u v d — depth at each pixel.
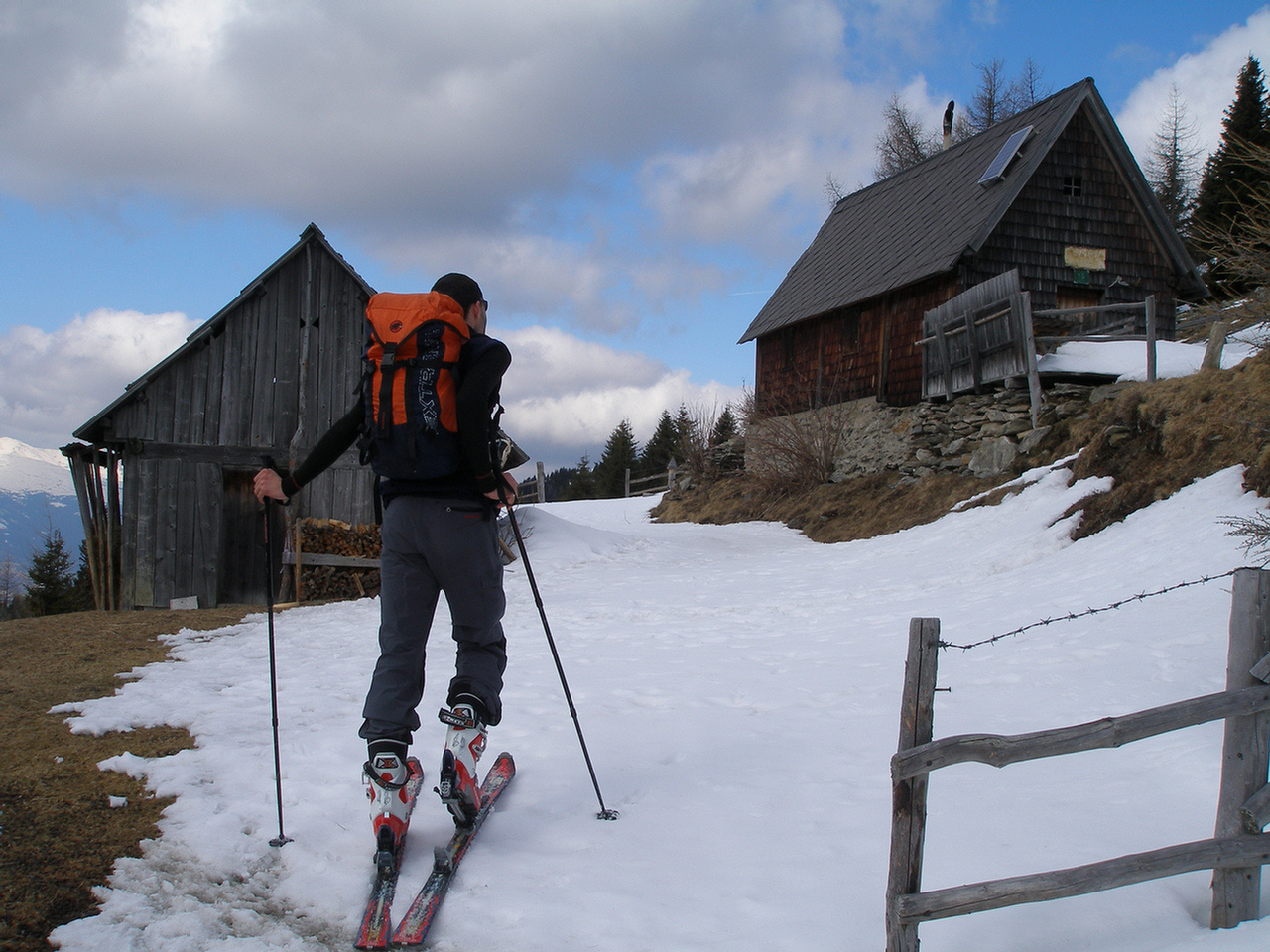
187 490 11.92
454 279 3.32
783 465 20.11
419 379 3.04
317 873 3.01
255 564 12.76
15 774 3.83
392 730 2.98
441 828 3.36
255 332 12.28
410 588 3.12
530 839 3.24
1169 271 17.92
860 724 4.62
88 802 3.53
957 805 3.39
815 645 7.01
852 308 19.47
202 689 5.55
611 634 7.98
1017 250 16.77
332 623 9.00
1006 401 14.03
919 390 17.09
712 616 8.91
